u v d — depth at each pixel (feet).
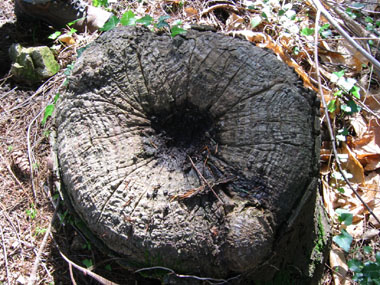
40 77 3.00
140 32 1.90
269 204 1.62
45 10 3.20
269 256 1.67
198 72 1.80
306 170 1.65
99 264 1.91
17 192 2.43
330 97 2.71
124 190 1.69
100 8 3.33
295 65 2.82
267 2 3.14
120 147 1.78
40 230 2.21
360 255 2.27
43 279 2.07
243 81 1.76
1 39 3.33
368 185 2.51
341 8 3.05
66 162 1.78
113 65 1.85
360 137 2.67
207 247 1.61
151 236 1.62
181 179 1.74
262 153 1.66
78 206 1.75
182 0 3.23
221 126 1.77
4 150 2.62
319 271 2.08
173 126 1.89
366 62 2.99
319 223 2.08
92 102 1.83
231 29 3.08
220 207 1.63
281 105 1.69
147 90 1.84
